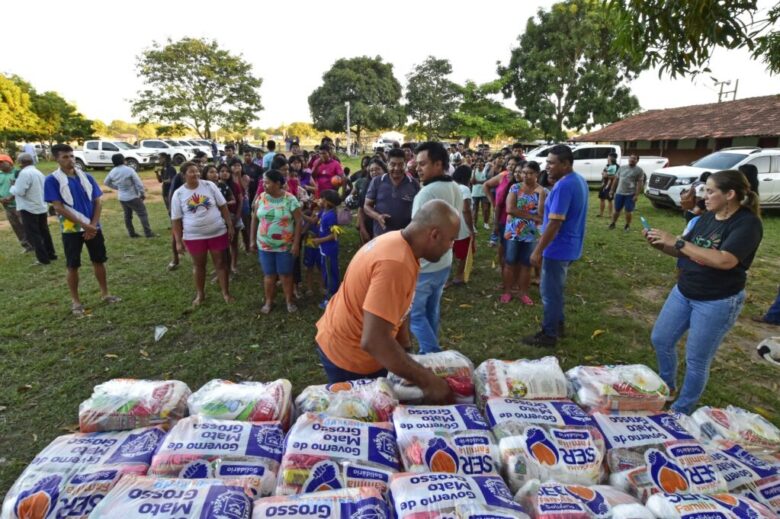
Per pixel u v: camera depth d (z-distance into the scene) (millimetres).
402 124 46969
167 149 25188
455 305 4887
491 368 1866
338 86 44688
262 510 1198
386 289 1645
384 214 4031
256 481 1354
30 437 2697
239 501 1206
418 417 1579
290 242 4465
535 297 5168
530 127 31641
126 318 4398
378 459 1439
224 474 1367
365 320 1658
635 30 2654
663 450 1491
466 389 1848
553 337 3889
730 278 2320
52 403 3037
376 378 1886
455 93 44312
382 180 4148
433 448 1448
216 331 4176
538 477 1386
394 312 1669
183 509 1158
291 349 3863
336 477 1357
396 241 1740
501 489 1301
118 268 6133
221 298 4969
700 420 1729
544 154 16922
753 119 16000
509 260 4836
